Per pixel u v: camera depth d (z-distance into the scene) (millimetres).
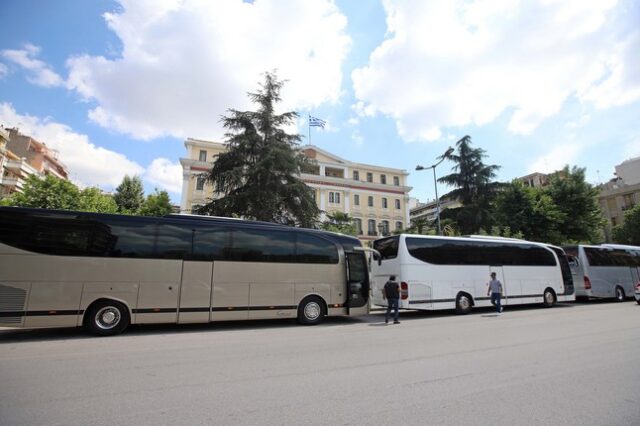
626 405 4289
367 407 4238
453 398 4539
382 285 15281
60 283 9438
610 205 55938
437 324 11906
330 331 10516
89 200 29344
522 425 3730
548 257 18375
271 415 3996
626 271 21984
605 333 9281
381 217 59844
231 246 11367
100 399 4523
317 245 12680
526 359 6582
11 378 5473
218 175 24812
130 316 9961
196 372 5824
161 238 10609
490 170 34188
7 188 44969
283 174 25156
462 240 16109
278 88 26859
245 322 12859
